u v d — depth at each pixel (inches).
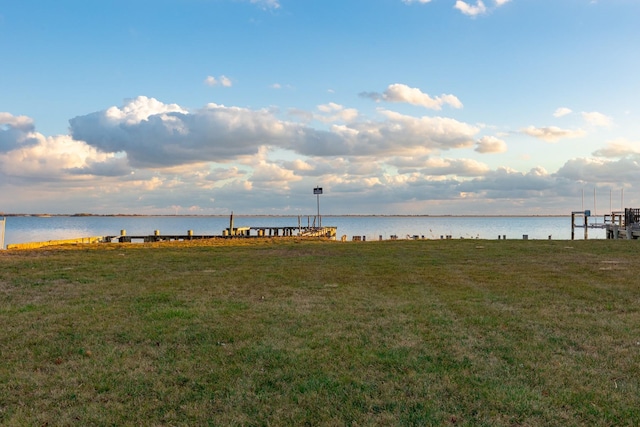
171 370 214.1
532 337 264.4
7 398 184.9
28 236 2347.4
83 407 176.9
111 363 224.2
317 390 190.5
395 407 174.9
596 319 305.9
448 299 374.9
